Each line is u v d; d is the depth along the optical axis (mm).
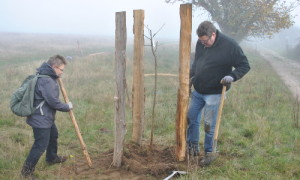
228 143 5750
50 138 4801
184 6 4363
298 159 4996
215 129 4594
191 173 4410
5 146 5445
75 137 6172
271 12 22125
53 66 4352
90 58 18672
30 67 14164
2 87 10828
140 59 4988
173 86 11672
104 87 10977
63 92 4578
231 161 4879
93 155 5336
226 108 8172
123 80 4449
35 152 4355
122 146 4676
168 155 5148
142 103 5180
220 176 4348
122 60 4383
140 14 4840
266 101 8977
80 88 10727
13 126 6809
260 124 6641
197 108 4906
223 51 4477
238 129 6602
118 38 4316
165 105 8625
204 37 4375
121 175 4523
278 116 7574
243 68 4441
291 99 9875
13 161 4836
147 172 4547
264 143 5711
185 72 4539
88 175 4535
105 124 6973
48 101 4266
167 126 6738
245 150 5387
